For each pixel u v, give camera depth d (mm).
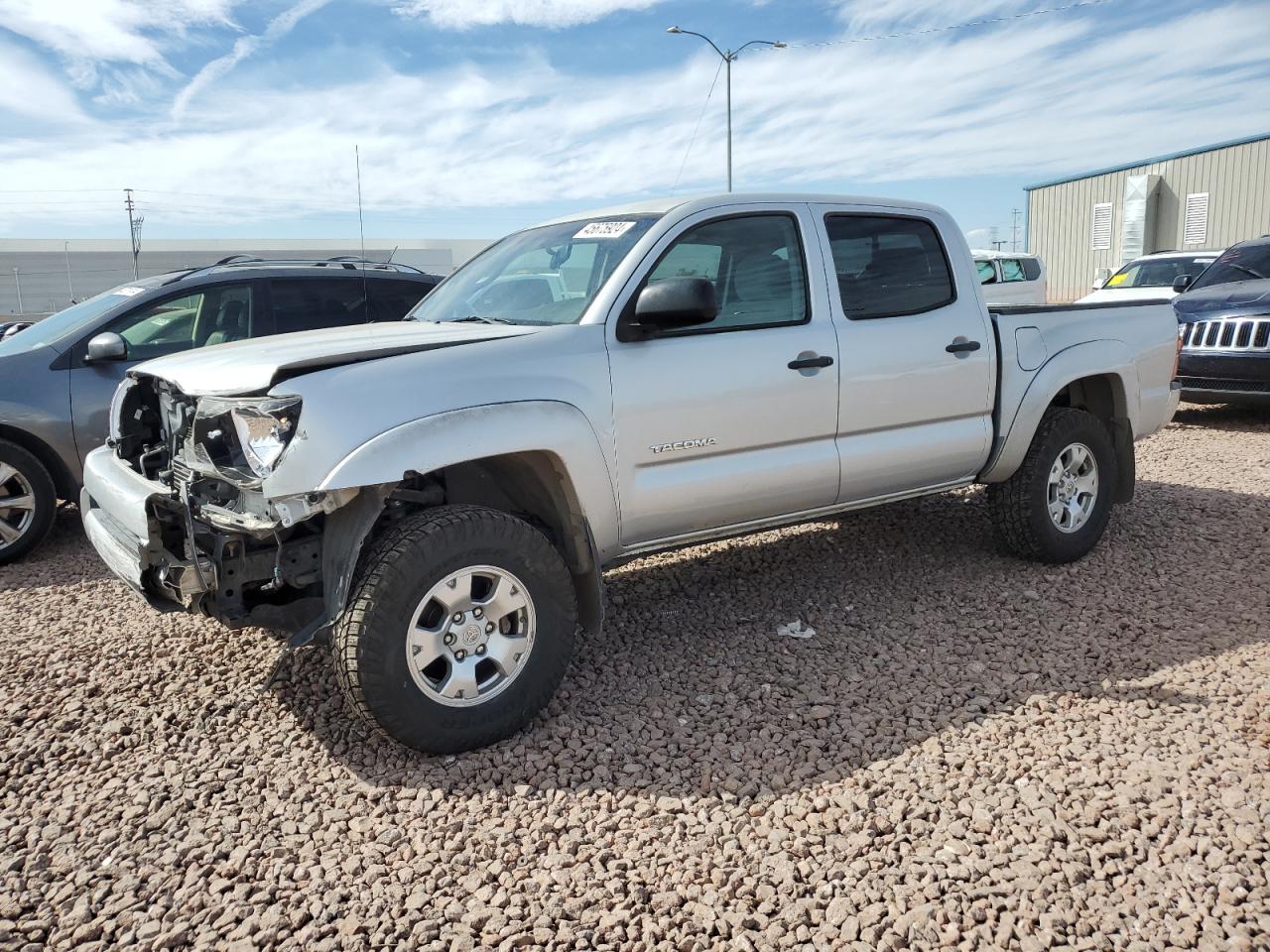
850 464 4270
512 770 3186
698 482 3826
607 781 3105
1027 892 2494
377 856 2725
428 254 44750
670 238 3812
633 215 4055
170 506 3271
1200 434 8953
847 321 4238
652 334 3688
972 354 4613
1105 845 2652
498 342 3391
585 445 3467
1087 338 5098
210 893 2582
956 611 4496
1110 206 29469
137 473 3744
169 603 3422
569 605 3434
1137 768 3045
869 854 2672
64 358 5926
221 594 3158
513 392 3326
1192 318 9031
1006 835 2732
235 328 6457
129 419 3990
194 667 4082
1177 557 5176
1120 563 5109
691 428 3775
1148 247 28281
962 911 2432
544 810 2947
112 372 6020
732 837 2777
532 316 3854
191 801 3025
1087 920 2381
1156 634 4148
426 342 3348
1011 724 3379
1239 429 9164
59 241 52469
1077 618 4367
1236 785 2924
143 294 6219
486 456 3223
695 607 4652
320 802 3018
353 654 3006
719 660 4020
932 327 4488
